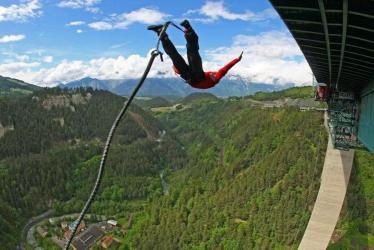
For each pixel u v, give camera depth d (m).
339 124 49.66
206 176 149.62
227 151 158.25
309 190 95.56
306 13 18.95
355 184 85.75
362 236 76.62
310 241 79.88
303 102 178.12
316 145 109.06
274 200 101.94
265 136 137.62
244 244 97.75
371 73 30.22
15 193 169.38
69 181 190.00
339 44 23.20
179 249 114.00
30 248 137.25
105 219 166.88
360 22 18.28
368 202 82.12
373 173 88.19
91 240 143.88
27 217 163.00
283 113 145.75
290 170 107.69
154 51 7.00
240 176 126.62
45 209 172.12
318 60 32.50
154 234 126.81
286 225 92.31
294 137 118.62
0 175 174.88
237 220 108.38
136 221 150.75
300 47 27.88
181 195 140.00
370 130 34.81
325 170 84.88
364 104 40.12
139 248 126.25
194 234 113.81
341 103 47.38
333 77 41.53
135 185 193.88
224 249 101.62
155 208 144.75
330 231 79.38
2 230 138.12
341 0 16.19
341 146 51.78
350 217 81.19
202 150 185.38
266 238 94.25
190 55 7.52
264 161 120.56
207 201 127.00
